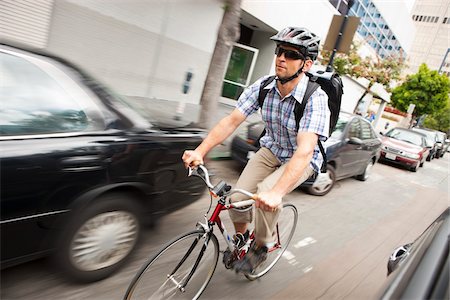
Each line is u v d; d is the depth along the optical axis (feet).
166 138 8.46
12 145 6.02
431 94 93.09
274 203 5.91
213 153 19.47
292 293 9.25
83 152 6.77
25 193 6.03
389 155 37.70
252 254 8.12
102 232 7.51
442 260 3.90
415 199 24.29
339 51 23.00
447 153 93.30
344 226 15.34
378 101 104.68
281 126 7.50
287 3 40.78
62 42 23.40
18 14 20.77
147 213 8.41
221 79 18.11
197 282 7.59
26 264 8.02
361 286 10.50
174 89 32.42
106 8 25.05
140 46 28.12
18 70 6.76
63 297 7.24
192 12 31.22
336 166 19.06
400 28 90.02
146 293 6.59
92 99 7.55
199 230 6.84
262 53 45.52
